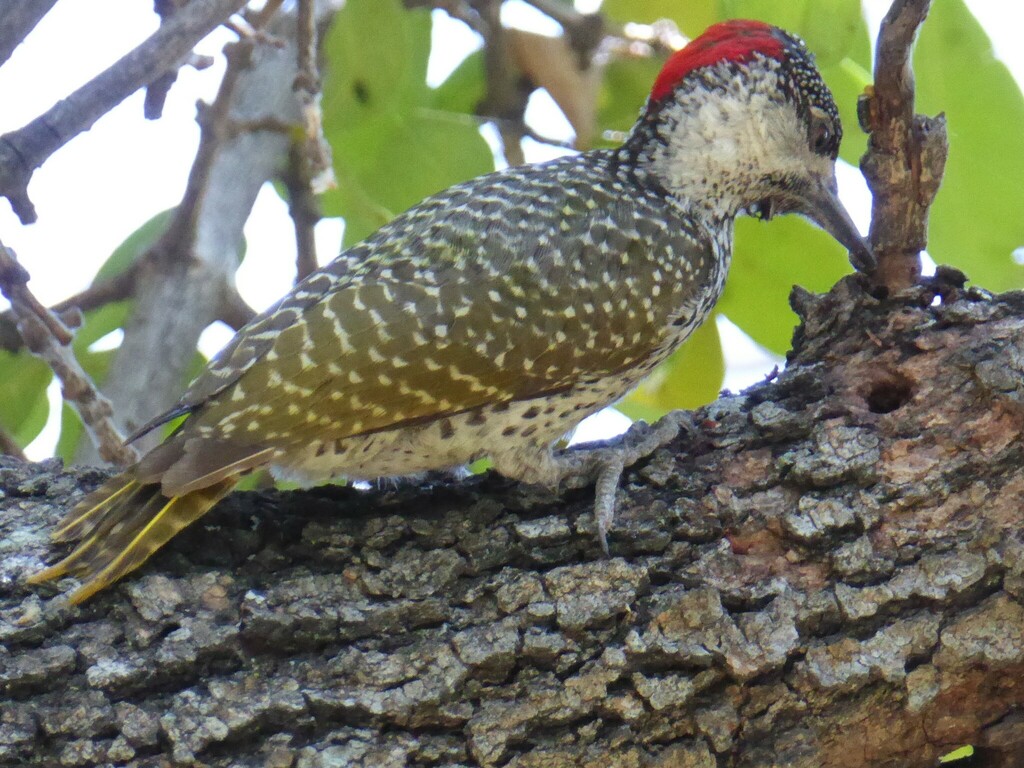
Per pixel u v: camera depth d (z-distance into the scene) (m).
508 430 7.97
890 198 7.80
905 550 7.02
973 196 10.70
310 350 7.55
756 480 7.41
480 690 6.84
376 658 6.87
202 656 6.76
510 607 7.04
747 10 10.85
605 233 8.45
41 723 6.53
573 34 12.49
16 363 11.73
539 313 8.01
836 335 7.95
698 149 9.41
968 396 7.33
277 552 7.26
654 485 7.53
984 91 10.66
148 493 7.21
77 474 7.73
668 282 8.57
